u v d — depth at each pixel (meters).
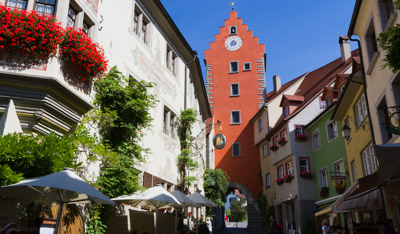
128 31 13.51
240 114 39.56
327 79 29.61
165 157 16.09
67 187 6.04
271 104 34.88
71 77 9.04
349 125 18.27
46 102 8.17
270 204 32.47
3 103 7.87
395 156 7.38
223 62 42.03
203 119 31.34
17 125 7.55
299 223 24.78
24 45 7.88
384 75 11.70
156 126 15.28
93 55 9.21
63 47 8.62
